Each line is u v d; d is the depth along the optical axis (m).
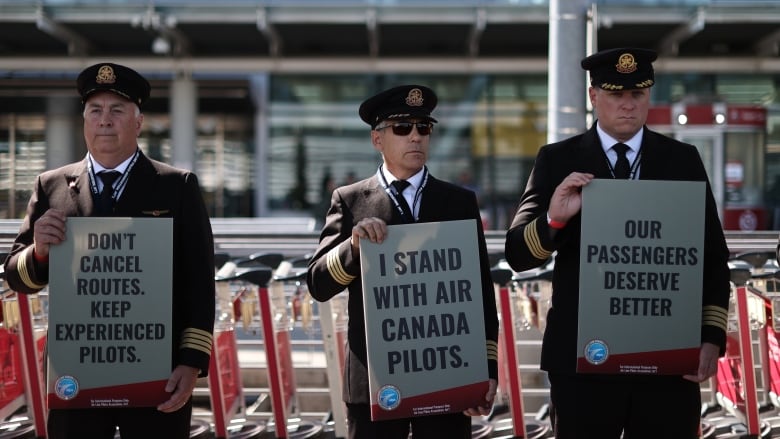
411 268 3.47
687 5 15.84
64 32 16.94
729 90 18.52
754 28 16.70
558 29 6.50
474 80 19.03
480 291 3.49
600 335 3.42
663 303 3.42
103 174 3.54
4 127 18.11
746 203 14.87
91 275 3.43
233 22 16.36
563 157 3.63
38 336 5.24
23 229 3.60
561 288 3.58
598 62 3.50
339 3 16.31
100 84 3.46
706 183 3.59
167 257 3.44
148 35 17.69
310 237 6.84
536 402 5.95
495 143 19.02
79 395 3.41
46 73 18.38
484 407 3.48
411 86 3.60
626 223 3.43
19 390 5.40
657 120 15.09
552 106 6.54
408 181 3.64
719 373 5.67
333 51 19.08
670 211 3.43
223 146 18.77
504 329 5.23
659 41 17.92
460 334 3.47
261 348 5.88
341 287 3.57
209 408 6.08
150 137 18.58
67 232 3.42
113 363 3.42
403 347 3.45
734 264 5.04
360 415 3.59
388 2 16.30
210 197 18.70
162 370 3.42
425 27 16.94
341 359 5.48
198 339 3.46
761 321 5.19
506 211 18.84
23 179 18.00
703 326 3.53
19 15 15.98
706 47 18.62
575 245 3.56
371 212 3.62
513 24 16.48
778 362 5.22
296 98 18.91
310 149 18.91
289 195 18.86
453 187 3.69
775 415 5.49
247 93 18.67
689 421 3.49
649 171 3.55
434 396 3.45
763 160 14.94
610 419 3.48
